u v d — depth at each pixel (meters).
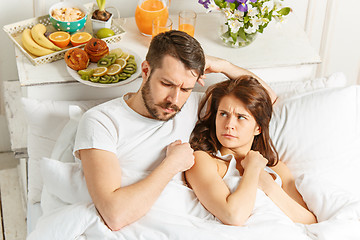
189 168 1.57
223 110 1.66
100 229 1.40
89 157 1.47
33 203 1.84
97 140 1.48
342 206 1.64
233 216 1.48
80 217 1.41
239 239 1.44
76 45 1.88
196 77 1.48
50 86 1.83
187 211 1.54
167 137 1.65
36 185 1.81
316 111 1.84
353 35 2.50
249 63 1.95
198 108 1.80
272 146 1.78
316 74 2.65
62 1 2.06
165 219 1.46
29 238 1.44
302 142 1.82
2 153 2.51
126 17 2.16
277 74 2.05
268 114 1.71
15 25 1.93
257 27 1.88
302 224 1.60
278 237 1.48
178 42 1.43
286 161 1.82
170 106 1.48
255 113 1.65
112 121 1.58
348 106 1.87
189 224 1.48
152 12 1.92
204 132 1.74
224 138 1.66
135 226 1.44
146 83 1.49
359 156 1.83
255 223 1.52
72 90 1.87
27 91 1.84
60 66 1.85
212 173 1.57
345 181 1.80
